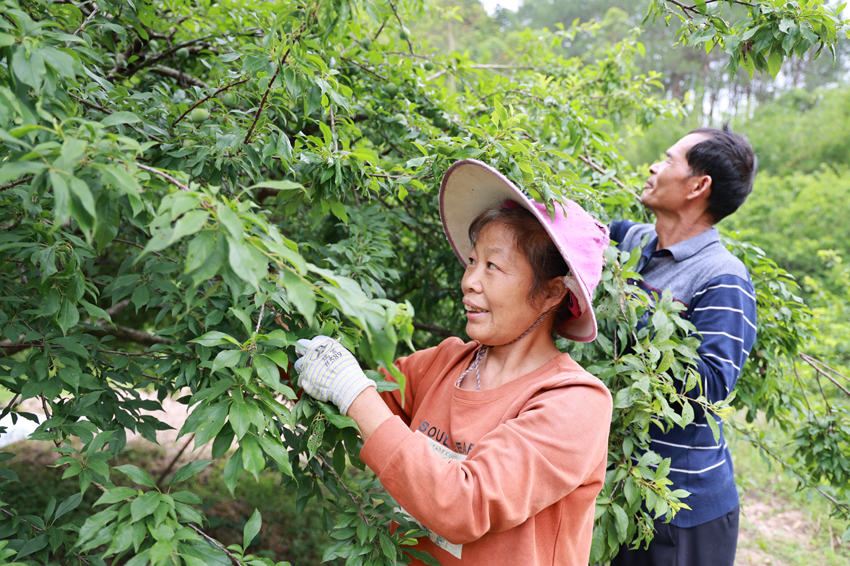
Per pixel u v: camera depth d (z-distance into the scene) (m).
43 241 1.28
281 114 1.47
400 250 2.96
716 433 1.51
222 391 0.99
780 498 4.71
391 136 2.14
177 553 0.87
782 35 1.46
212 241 0.76
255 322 1.31
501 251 1.21
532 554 1.11
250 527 1.00
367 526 1.18
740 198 1.91
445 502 0.99
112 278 1.56
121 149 0.80
